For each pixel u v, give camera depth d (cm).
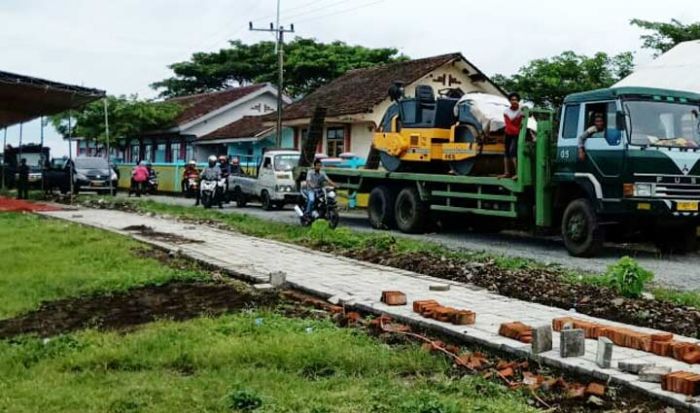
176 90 5559
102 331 755
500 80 3116
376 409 516
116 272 1095
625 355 644
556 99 2819
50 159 3766
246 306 873
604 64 2830
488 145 1645
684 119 1384
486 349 684
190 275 1063
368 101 2897
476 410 518
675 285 1085
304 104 3425
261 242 1516
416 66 3044
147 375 604
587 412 533
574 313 850
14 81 2478
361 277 1070
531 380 597
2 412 516
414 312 805
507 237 1755
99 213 2281
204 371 610
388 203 1891
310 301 913
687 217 1358
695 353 621
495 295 937
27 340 716
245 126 4000
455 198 1719
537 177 1503
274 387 566
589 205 1392
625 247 1587
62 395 549
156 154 4834
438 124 1772
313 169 1897
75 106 2920
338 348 660
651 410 532
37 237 1546
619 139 1335
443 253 1302
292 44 4528
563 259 1365
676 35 2525
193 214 2228
